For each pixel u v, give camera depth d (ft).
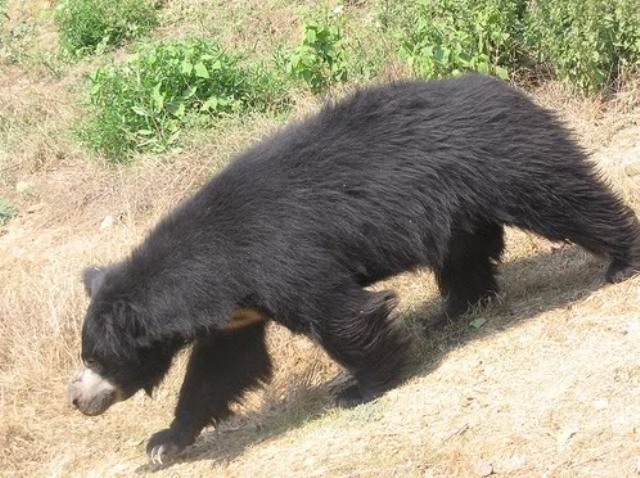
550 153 22.94
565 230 23.44
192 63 38.19
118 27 47.03
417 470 19.80
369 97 23.39
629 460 18.53
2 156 40.27
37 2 52.60
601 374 20.61
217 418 23.76
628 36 32.40
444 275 25.40
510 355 22.39
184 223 22.31
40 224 36.42
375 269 22.72
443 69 33.99
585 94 32.81
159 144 37.17
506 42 34.27
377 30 38.78
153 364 22.63
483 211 23.02
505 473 19.13
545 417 20.01
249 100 37.93
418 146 22.58
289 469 21.20
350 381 23.97
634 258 23.62
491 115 22.93
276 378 25.99
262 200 22.04
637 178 28.58
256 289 21.84
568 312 23.29
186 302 21.75
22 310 30.37
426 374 22.77
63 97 42.91
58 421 26.89
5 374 28.94
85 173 37.42
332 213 22.00
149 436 25.35
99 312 21.95
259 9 44.70
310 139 22.84
